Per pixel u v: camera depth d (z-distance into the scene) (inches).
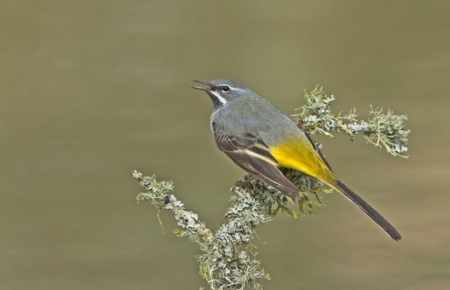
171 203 426.6
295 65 741.3
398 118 468.4
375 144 470.3
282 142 466.6
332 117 480.4
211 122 523.2
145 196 427.8
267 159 466.3
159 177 641.0
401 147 466.9
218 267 403.2
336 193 632.4
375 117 472.7
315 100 485.4
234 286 399.2
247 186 459.2
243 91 527.2
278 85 730.8
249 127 487.5
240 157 483.2
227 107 512.7
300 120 489.4
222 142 500.1
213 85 534.3
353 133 473.4
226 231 412.2
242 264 404.8
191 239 419.2
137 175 432.5
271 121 483.8
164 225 608.1
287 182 432.8
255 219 425.1
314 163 457.7
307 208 464.1
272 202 460.1
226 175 640.4
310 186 472.1
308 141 465.7
